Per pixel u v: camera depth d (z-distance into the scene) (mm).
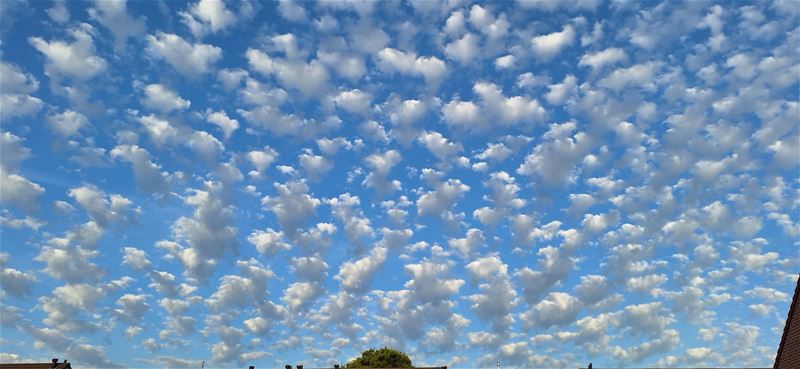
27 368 66688
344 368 86125
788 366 36406
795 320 36219
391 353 98562
